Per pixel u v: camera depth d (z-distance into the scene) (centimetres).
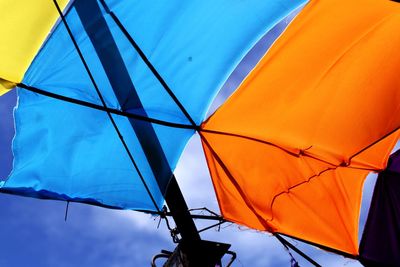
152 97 585
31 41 562
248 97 596
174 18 567
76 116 584
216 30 573
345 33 578
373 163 650
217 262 569
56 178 591
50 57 567
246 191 637
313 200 646
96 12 560
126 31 569
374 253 667
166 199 580
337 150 620
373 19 573
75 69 571
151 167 590
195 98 591
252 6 565
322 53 585
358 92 600
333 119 608
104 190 603
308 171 635
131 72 577
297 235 659
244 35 577
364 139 612
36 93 573
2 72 566
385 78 596
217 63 584
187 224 574
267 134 615
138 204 609
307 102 602
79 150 590
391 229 666
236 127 609
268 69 588
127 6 561
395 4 562
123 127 589
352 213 658
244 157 625
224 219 643
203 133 607
